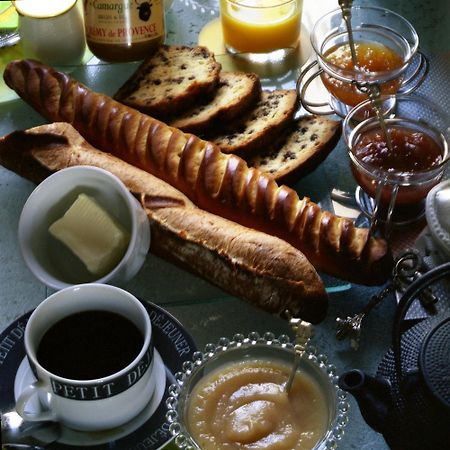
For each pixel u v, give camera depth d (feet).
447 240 2.74
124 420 2.44
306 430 2.37
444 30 3.52
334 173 3.07
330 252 2.70
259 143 3.01
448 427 2.19
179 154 2.90
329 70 3.11
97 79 3.30
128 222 2.76
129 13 3.24
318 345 2.70
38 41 3.32
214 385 2.43
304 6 3.64
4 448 2.32
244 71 3.34
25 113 3.24
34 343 2.40
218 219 2.73
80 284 2.58
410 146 2.91
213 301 2.77
